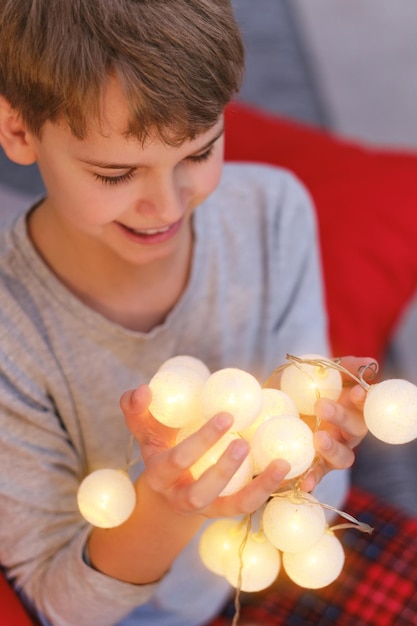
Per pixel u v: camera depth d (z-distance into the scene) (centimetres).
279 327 184
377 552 184
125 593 146
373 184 234
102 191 130
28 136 135
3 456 154
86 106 120
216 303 172
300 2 503
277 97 294
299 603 182
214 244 173
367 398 116
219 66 123
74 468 162
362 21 491
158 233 140
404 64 464
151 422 125
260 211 182
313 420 132
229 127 246
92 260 157
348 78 455
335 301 223
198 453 112
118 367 163
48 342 158
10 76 127
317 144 242
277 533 116
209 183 138
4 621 149
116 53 119
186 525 136
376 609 177
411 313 353
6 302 155
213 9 123
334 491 180
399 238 230
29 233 158
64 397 160
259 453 113
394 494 213
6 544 156
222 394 112
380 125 430
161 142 123
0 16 124
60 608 151
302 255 188
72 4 120
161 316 167
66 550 153
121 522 128
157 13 120
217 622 186
